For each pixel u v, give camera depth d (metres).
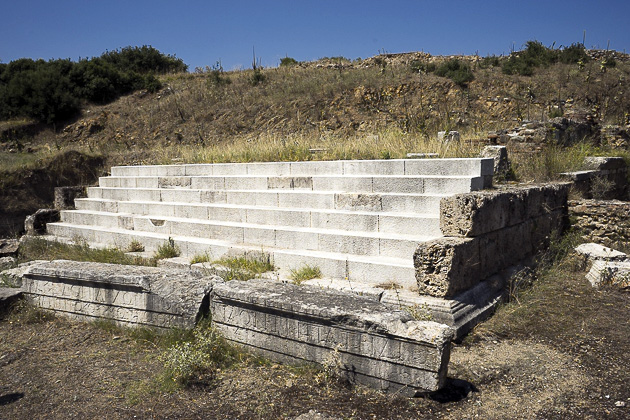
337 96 21.92
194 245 8.43
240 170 10.03
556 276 6.96
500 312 5.64
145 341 5.06
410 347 3.73
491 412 3.59
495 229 6.01
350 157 9.38
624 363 4.36
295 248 7.41
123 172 12.72
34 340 5.29
